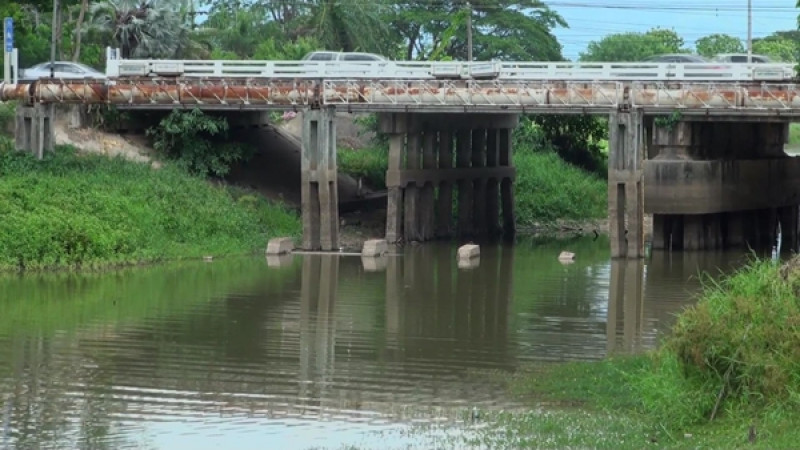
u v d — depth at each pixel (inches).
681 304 1862.7
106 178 2397.9
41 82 2468.0
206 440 1159.0
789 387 1136.2
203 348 1528.1
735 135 2519.7
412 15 4372.5
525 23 4471.0
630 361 1408.7
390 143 2544.3
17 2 2819.9
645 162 2377.0
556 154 3420.3
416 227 2610.7
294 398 1298.0
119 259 2175.2
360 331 1637.6
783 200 2645.2
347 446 1136.2
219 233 2418.8
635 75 2352.4
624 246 2331.4
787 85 2224.4
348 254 2407.7
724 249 2511.1
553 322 1715.1
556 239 2792.8
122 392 1318.9
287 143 2933.1
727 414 1150.3
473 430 1176.2
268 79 2452.0
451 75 2404.0
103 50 3265.3
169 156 2689.5
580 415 1214.3
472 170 2748.5
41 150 2460.6
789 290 1254.9
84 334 1599.4
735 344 1168.8
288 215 2596.0
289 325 1675.7
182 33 3314.5
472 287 2022.6
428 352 1514.5
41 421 1213.1
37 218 2143.2
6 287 1936.5
